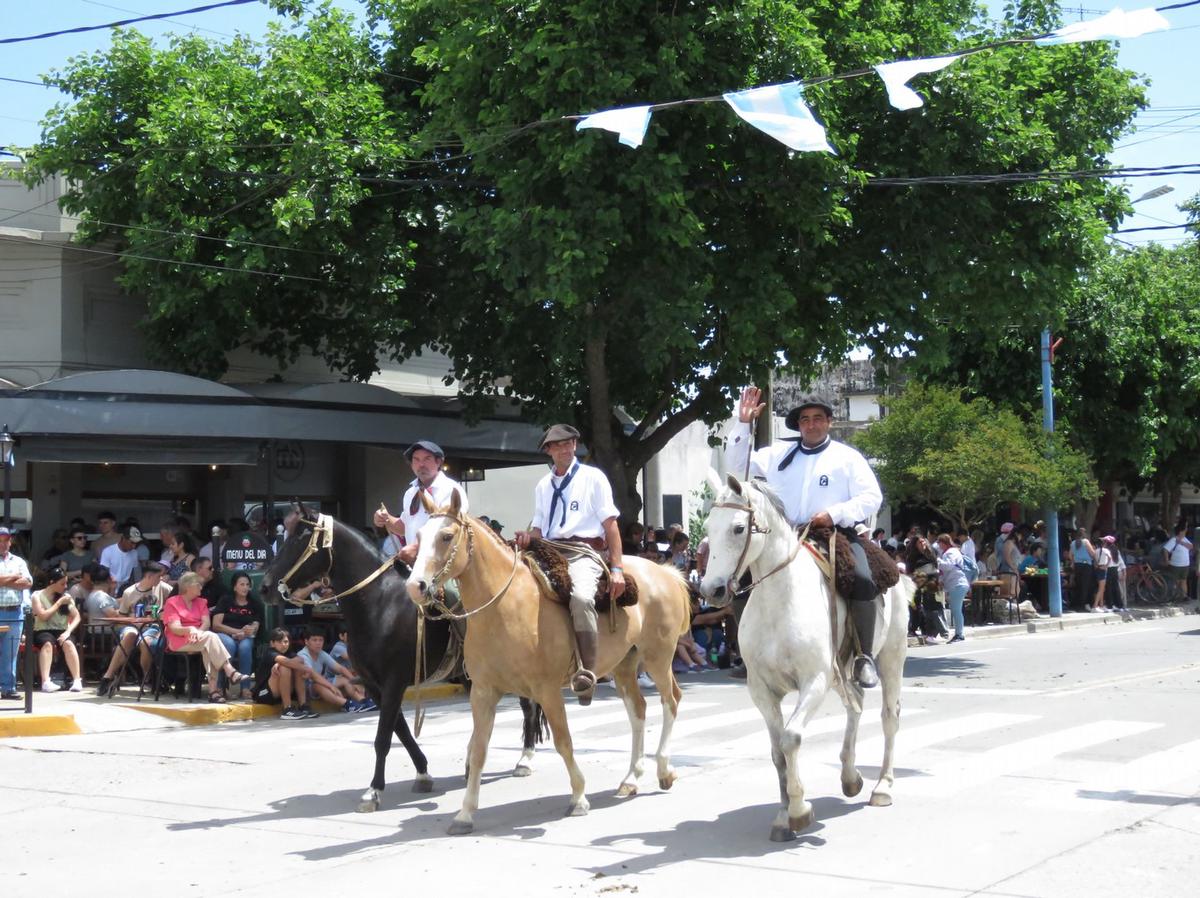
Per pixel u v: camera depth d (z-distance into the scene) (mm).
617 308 18078
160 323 20625
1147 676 16172
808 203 16812
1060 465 26719
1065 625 26734
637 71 15742
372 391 20922
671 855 7344
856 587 7840
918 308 18859
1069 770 9586
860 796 8781
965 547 25594
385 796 9469
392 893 6723
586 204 16016
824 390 42781
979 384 31672
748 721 12828
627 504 21000
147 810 9211
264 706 15094
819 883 6664
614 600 8734
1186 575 33406
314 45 20703
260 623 15875
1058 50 18891
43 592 16531
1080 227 18297
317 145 18422
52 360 20703
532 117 16469
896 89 10188
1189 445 34656
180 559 17875
